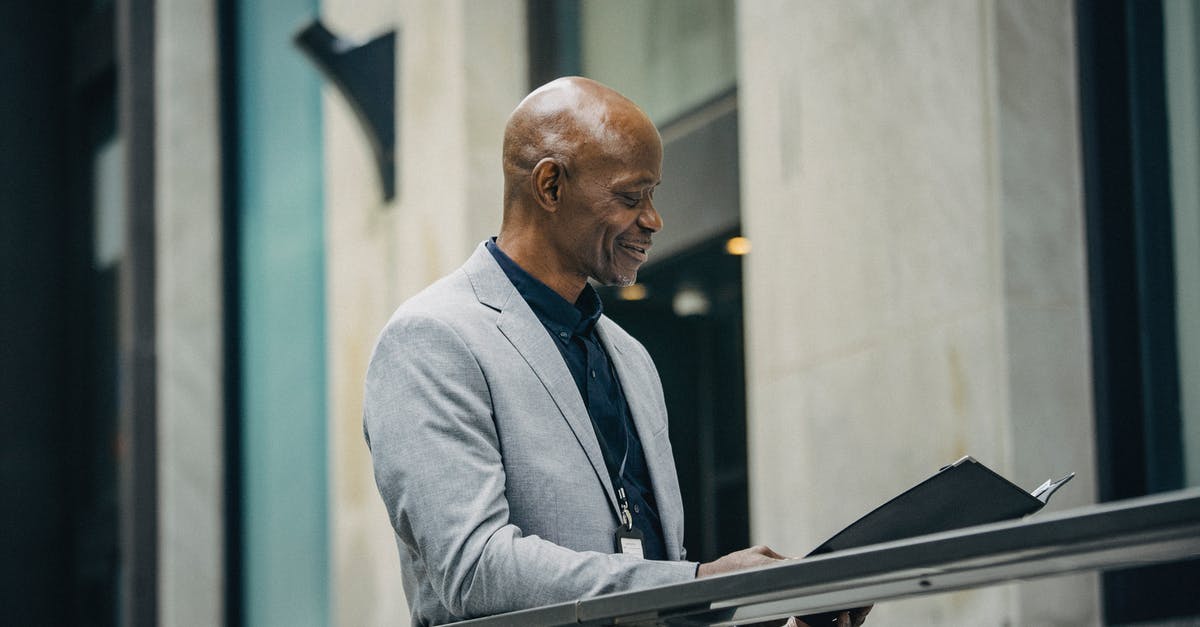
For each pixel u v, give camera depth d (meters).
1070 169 4.42
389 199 7.33
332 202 7.82
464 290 2.55
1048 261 4.38
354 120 7.59
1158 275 4.40
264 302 8.66
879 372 4.76
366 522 7.34
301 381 8.20
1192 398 4.30
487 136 6.81
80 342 10.16
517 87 6.87
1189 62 4.35
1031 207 4.37
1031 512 2.15
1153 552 1.54
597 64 6.87
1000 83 4.38
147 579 8.84
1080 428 4.34
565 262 2.59
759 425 5.33
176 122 9.07
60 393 10.20
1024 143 4.39
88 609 9.83
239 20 9.16
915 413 4.62
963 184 4.48
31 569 9.97
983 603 4.34
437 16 7.04
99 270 9.94
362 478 7.41
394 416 2.41
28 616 9.93
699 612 1.89
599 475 2.49
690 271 6.36
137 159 9.14
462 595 2.29
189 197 9.05
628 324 6.56
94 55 10.05
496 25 6.87
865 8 4.87
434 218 6.96
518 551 2.24
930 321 4.58
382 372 2.46
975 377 4.41
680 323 6.45
